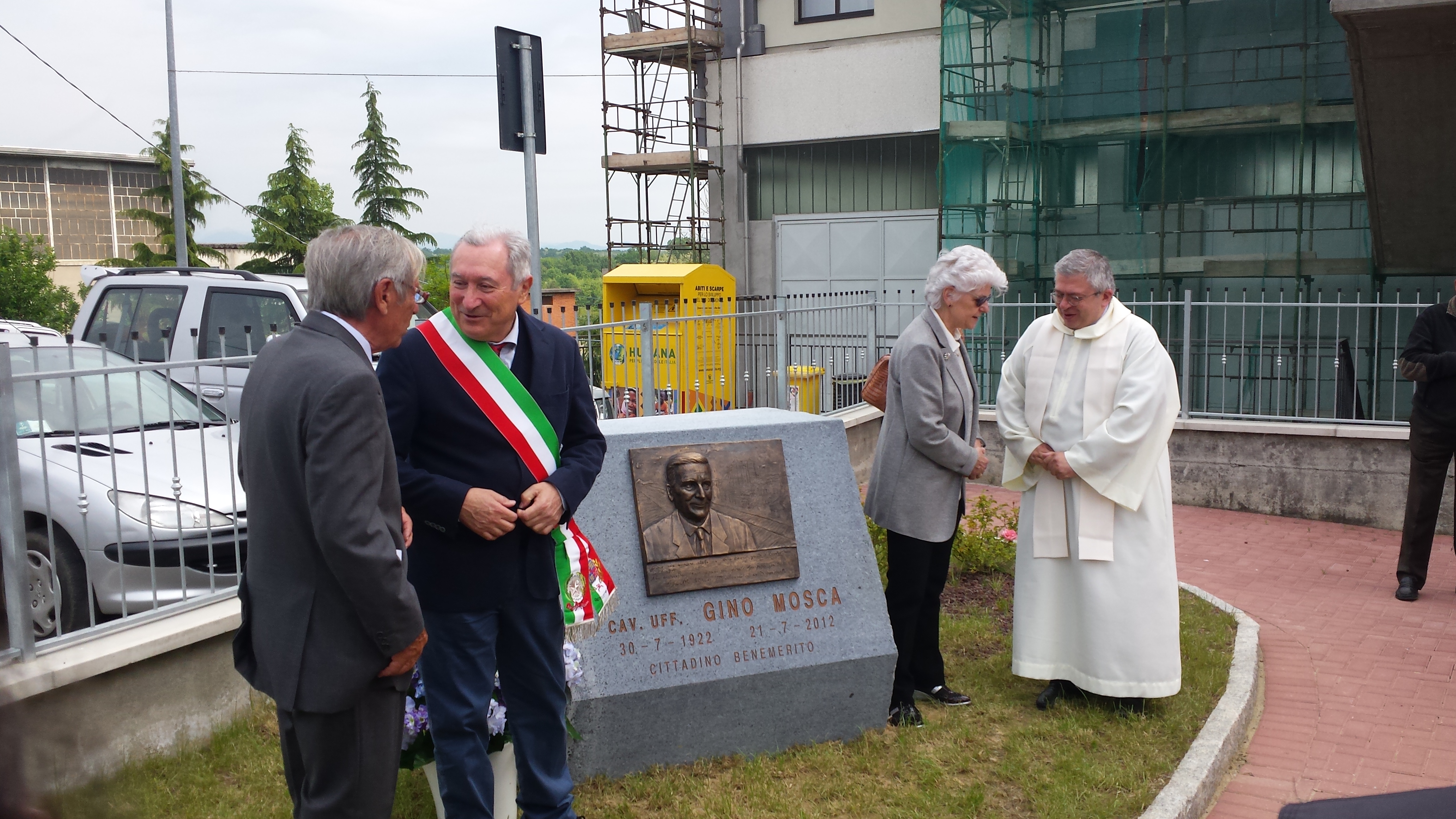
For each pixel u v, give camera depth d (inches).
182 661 160.4
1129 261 486.6
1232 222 471.2
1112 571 173.9
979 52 507.8
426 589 121.0
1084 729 169.6
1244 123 462.6
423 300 129.6
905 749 161.8
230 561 183.2
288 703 102.3
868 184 620.1
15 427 139.3
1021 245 492.7
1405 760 169.3
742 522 161.3
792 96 628.4
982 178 499.5
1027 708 181.3
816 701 162.6
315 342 103.0
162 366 162.6
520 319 128.3
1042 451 177.5
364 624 100.8
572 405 131.2
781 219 641.0
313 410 98.3
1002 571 260.7
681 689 151.6
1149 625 173.5
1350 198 449.1
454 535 120.2
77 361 213.0
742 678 155.3
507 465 123.0
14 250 959.6
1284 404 422.9
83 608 169.5
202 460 175.0
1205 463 354.9
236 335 337.7
